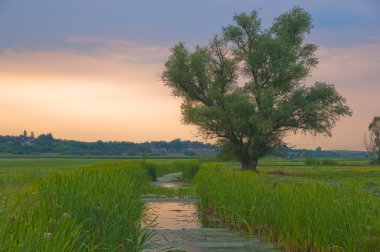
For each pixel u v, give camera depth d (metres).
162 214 21.23
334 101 55.69
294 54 56.12
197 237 14.95
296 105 54.41
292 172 57.06
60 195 11.26
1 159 122.62
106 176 16.31
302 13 57.28
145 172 43.59
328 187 14.73
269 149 56.75
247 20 56.25
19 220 7.22
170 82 58.78
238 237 14.96
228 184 19.84
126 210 12.05
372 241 10.12
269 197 15.41
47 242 6.20
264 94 52.50
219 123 55.88
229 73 56.94
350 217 10.73
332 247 10.79
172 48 59.34
